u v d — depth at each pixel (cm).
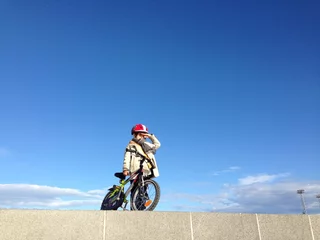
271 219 361
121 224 289
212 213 333
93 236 276
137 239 290
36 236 259
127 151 370
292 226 368
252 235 344
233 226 338
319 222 384
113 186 346
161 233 302
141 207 353
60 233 267
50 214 269
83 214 279
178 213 317
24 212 262
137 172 361
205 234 321
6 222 254
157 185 369
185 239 310
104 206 344
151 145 376
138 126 384
